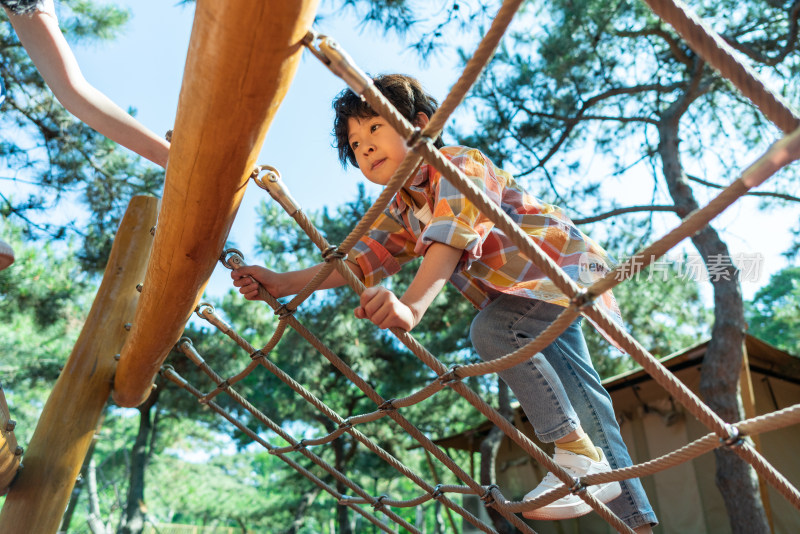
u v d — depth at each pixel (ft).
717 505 23.26
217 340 38.24
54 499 5.52
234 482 125.49
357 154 4.97
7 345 43.98
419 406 40.37
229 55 1.97
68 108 5.18
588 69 24.84
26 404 63.82
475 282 5.22
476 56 1.91
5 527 5.35
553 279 2.22
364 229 2.97
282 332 4.30
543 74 24.40
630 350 2.33
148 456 48.91
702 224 1.85
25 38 5.05
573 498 4.22
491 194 4.25
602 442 4.77
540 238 4.81
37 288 27.66
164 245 3.20
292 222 33.50
